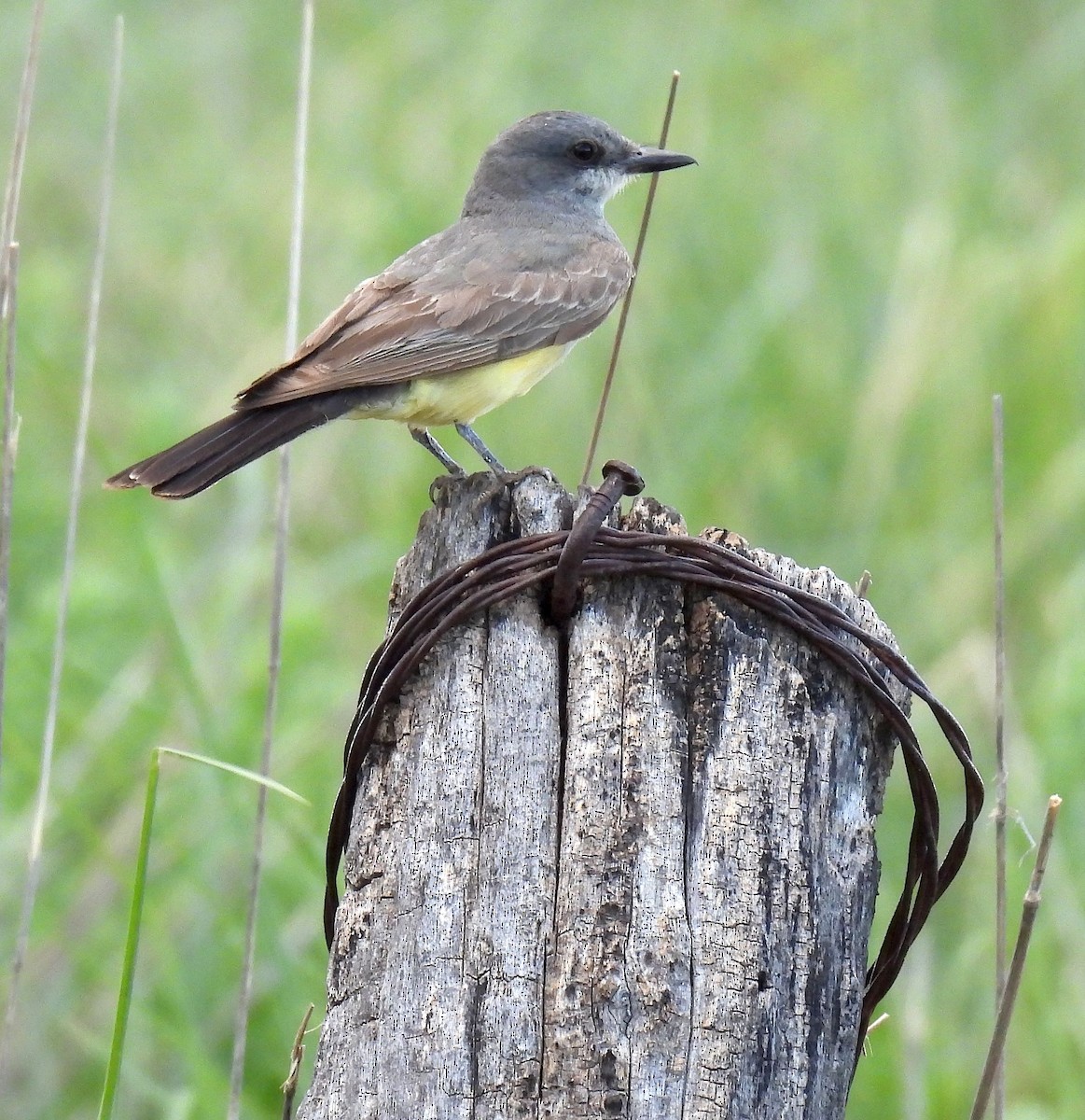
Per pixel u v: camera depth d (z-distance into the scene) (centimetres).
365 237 1474
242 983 855
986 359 1448
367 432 1434
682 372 1428
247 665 1145
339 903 690
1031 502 1377
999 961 798
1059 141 1667
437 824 630
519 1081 595
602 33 1700
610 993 595
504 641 655
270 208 1584
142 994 1020
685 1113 590
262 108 1783
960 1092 1018
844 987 629
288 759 1106
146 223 1645
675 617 654
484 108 1577
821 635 651
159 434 1291
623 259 1123
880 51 1716
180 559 1332
